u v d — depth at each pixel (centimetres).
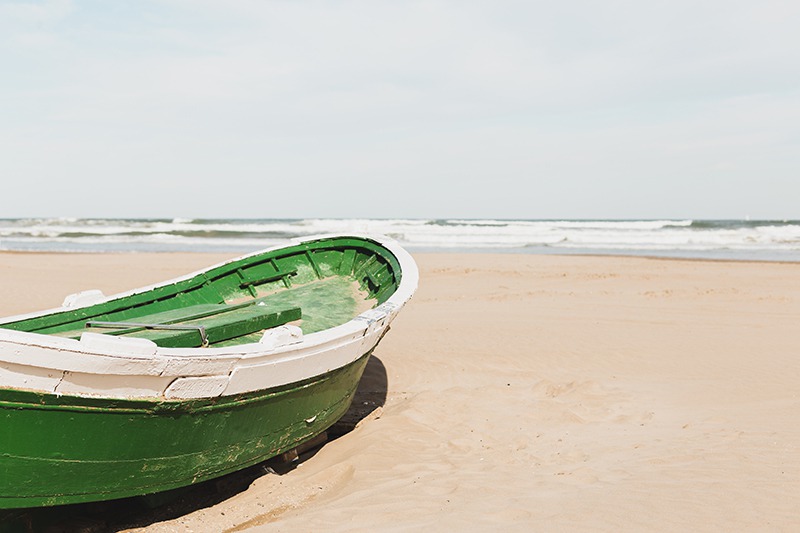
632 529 436
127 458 458
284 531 469
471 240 4144
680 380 935
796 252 3319
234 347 498
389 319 707
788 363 1009
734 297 1695
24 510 463
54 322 698
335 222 5591
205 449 503
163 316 657
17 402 398
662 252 3353
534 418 772
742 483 510
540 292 1806
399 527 464
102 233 4612
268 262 993
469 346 1169
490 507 495
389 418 760
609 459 612
